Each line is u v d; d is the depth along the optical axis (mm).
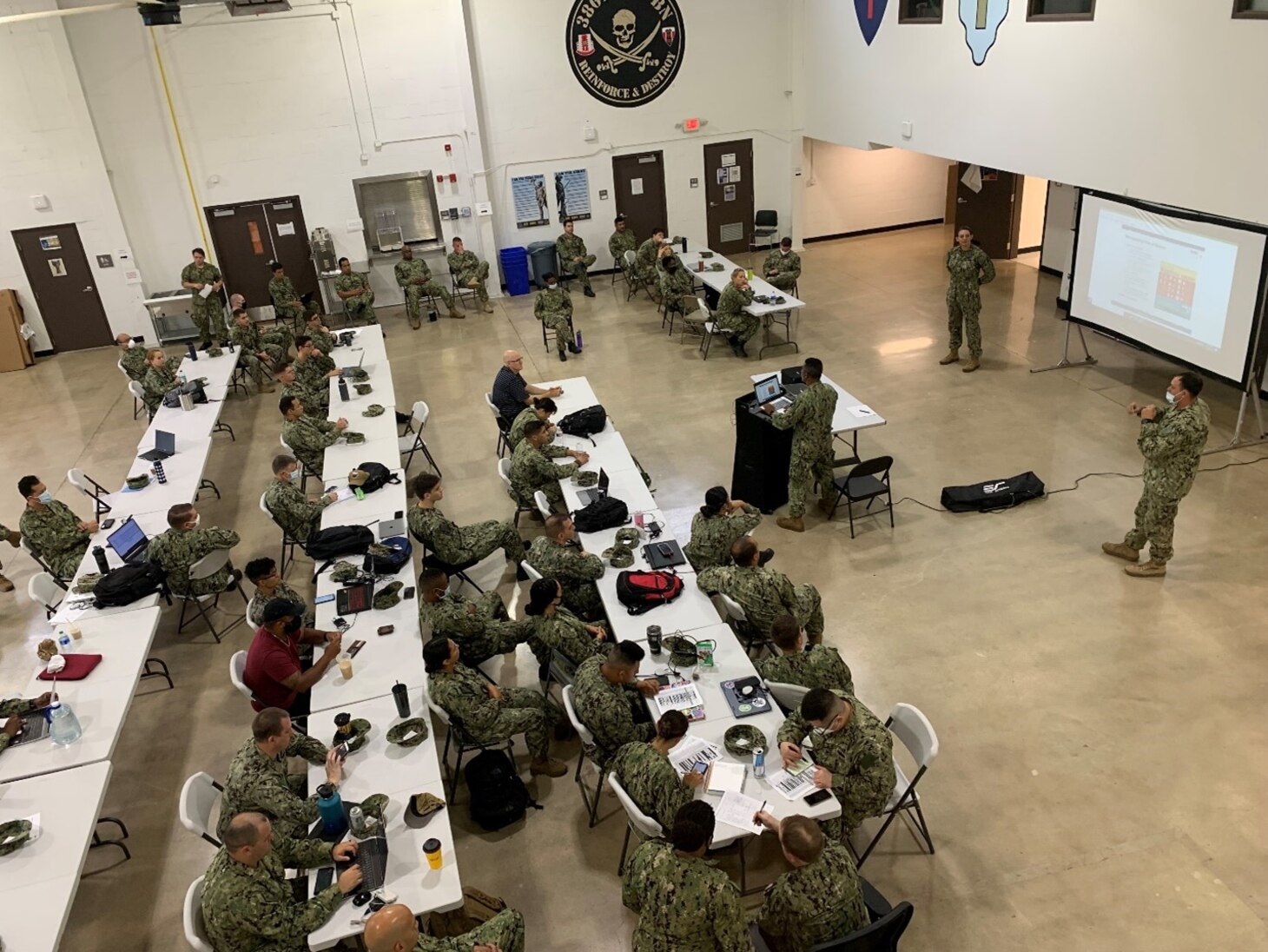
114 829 5191
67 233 12906
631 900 3760
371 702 4805
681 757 4301
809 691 4160
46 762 4598
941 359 10477
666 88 14320
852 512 7617
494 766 4953
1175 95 7535
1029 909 4246
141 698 6211
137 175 12977
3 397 11953
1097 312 9195
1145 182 8031
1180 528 6934
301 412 8094
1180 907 4184
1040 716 5344
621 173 14672
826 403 7027
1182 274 7988
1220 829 4547
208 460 9695
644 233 15188
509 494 8359
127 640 5516
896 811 4406
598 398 10258
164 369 9906
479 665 5848
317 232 13664
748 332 10797
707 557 6039
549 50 13695
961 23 9992
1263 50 6688
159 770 5590
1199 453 5988
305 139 13297
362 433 8086
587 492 6750
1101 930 4117
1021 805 4785
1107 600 6258
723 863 4523
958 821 4734
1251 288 7305
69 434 10562
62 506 6988
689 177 14969
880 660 5898
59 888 3908
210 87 12766
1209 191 7414
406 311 14211
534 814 5016
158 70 12531
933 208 15992
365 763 4398
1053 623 6094
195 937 3623
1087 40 8320
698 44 14188
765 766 4242
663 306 12453
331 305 14242
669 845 3586
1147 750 5043
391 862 3865
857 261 14586
